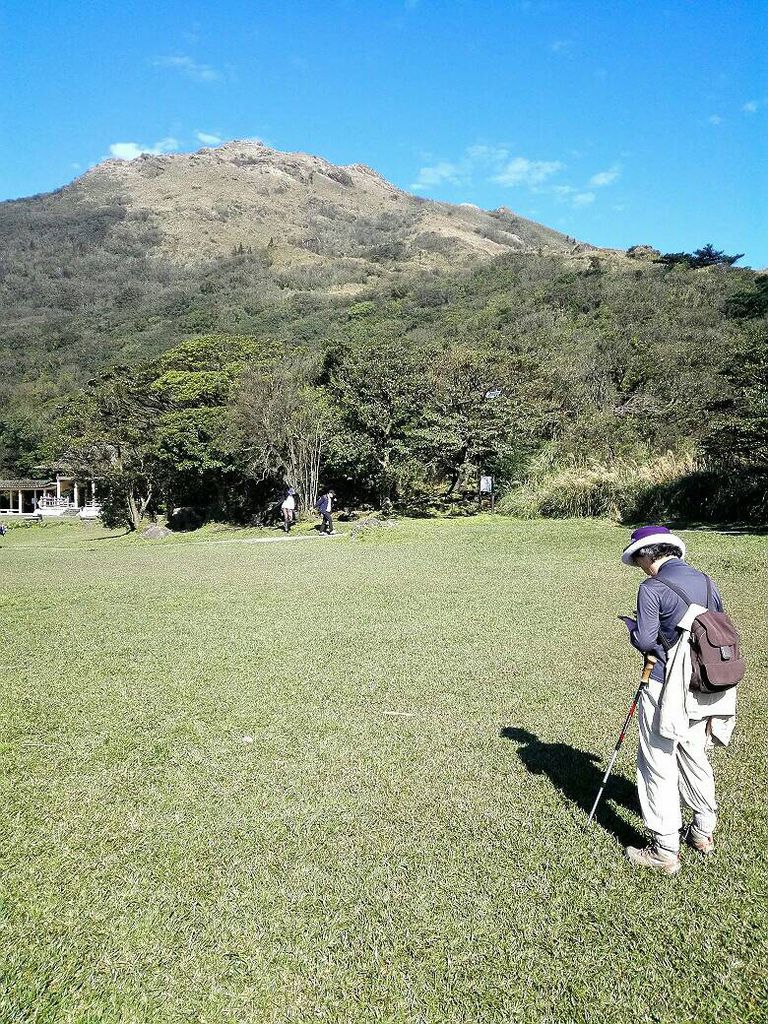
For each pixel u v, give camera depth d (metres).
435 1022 2.48
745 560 11.45
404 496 27.42
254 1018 2.52
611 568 12.34
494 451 26.36
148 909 3.09
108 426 36.28
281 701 5.76
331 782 4.29
